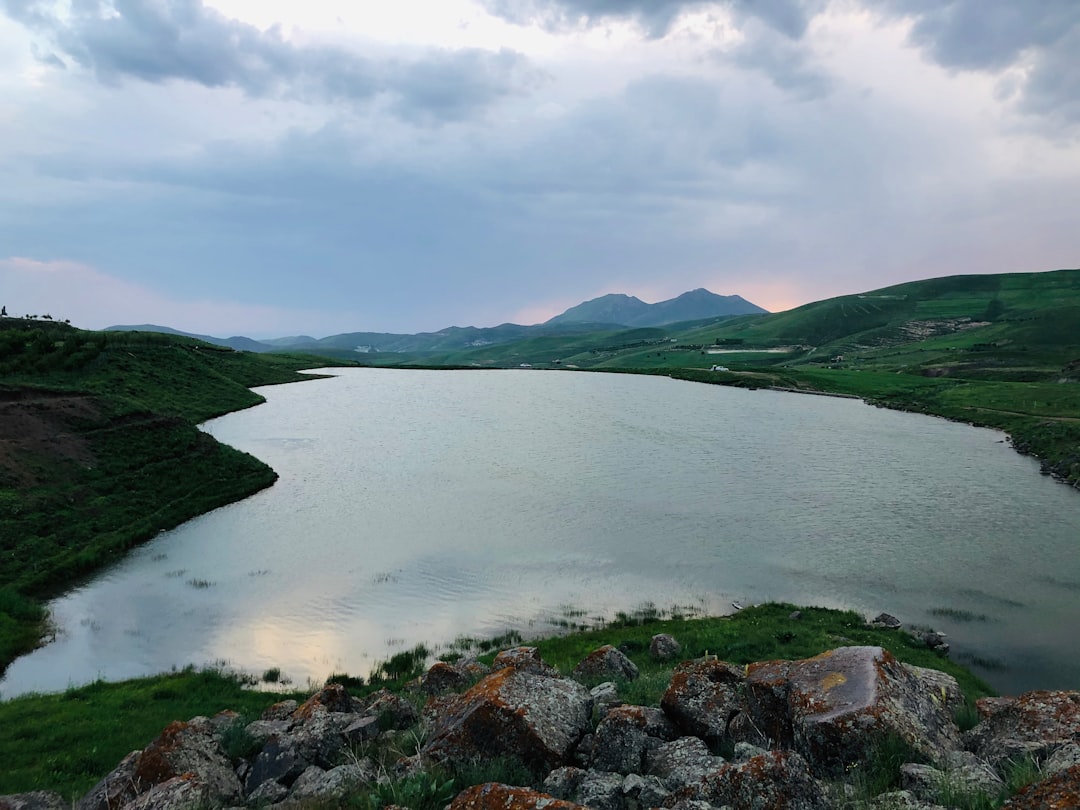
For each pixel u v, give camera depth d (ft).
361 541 172.65
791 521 190.19
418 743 45.09
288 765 47.62
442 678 73.51
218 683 97.81
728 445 309.01
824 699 36.86
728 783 30.89
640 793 34.17
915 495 219.20
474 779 37.11
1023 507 204.74
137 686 95.71
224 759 50.62
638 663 95.66
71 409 212.84
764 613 125.59
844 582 145.28
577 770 37.35
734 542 171.94
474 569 152.56
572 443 312.29
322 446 298.76
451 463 267.39
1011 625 124.06
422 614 128.06
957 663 108.37
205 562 156.25
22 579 137.18
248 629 121.08
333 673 104.22
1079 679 103.71
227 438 309.22
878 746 32.99
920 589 141.59
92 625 122.31
